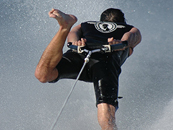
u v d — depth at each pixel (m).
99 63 15.85
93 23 17.69
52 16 13.16
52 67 15.03
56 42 14.21
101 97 14.84
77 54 16.36
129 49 17.69
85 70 16.28
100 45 15.62
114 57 16.27
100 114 14.48
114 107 14.83
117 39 16.88
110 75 15.59
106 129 14.06
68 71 16.02
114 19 18.06
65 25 13.68
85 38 16.48
